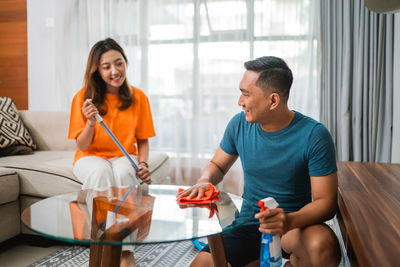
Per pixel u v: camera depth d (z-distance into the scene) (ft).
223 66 10.87
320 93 9.64
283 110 4.13
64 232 3.14
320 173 3.96
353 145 9.43
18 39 12.51
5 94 12.84
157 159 7.98
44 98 12.48
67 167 6.73
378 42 8.89
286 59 10.27
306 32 10.09
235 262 4.06
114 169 6.24
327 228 3.78
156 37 11.33
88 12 11.55
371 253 2.27
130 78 11.55
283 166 4.22
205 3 10.80
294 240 3.84
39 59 12.39
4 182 6.26
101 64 6.47
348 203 3.49
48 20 12.17
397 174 5.07
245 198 4.63
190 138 11.30
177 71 11.28
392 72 8.76
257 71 3.98
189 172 11.35
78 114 6.76
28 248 6.75
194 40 11.09
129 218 3.56
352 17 9.20
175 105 11.35
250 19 10.50
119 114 6.94
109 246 3.30
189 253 6.59
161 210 3.83
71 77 11.91
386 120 8.93
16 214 6.71
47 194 6.57
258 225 4.33
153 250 6.73
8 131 8.25
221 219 3.52
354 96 9.32
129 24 11.39
